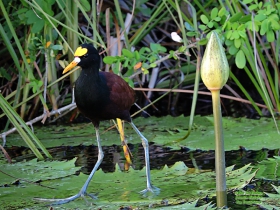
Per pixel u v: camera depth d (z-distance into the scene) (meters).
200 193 7.12
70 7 10.75
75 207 6.80
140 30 11.70
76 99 8.25
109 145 10.20
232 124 11.20
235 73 14.23
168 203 6.79
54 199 7.14
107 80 8.39
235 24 9.88
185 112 13.34
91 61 8.00
